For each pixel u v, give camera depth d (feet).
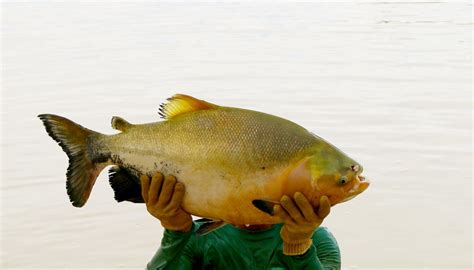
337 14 85.51
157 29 73.26
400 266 22.40
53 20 81.61
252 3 96.02
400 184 28.32
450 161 30.89
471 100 42.47
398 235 24.32
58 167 30.25
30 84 47.26
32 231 24.72
